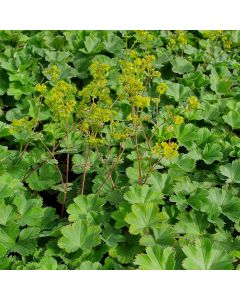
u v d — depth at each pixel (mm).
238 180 500
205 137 562
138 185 447
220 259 390
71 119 549
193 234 434
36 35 742
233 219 448
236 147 546
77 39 741
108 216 446
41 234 424
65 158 578
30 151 532
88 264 394
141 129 528
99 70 463
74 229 416
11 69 641
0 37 742
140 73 515
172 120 502
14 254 426
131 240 427
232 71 770
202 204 449
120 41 745
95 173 521
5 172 488
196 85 692
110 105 494
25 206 446
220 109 637
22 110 614
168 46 757
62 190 493
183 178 493
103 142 469
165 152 426
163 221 429
